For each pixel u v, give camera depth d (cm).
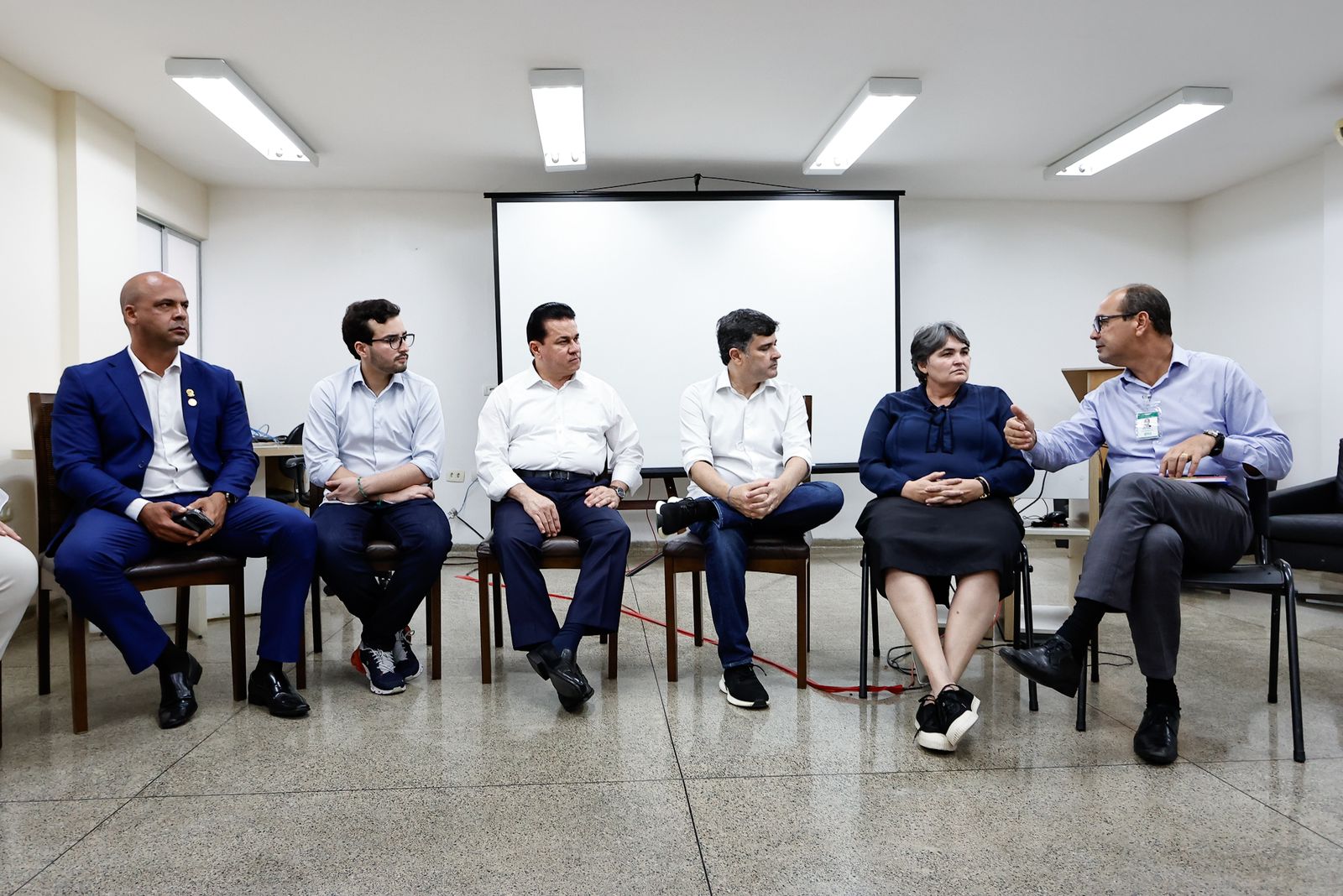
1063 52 328
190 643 280
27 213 331
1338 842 138
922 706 185
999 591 202
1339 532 321
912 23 304
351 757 177
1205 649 263
